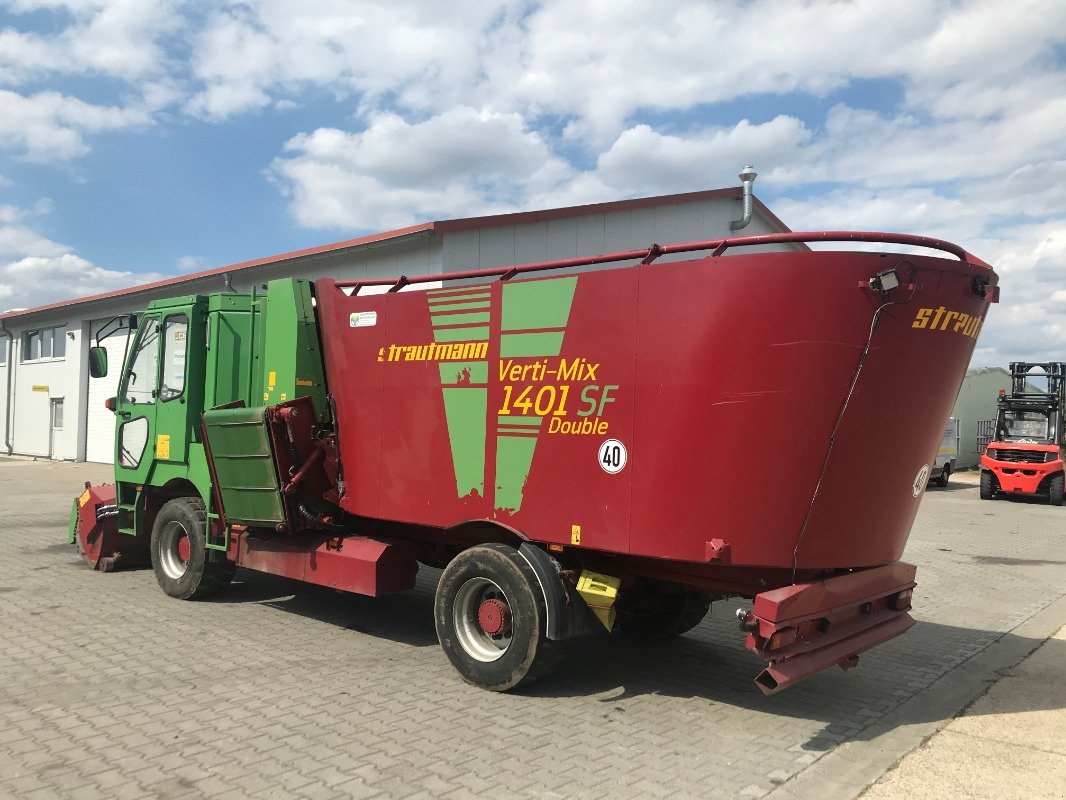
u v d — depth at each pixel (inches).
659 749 172.4
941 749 175.9
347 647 245.4
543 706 197.9
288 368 262.2
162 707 189.0
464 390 215.9
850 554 186.1
